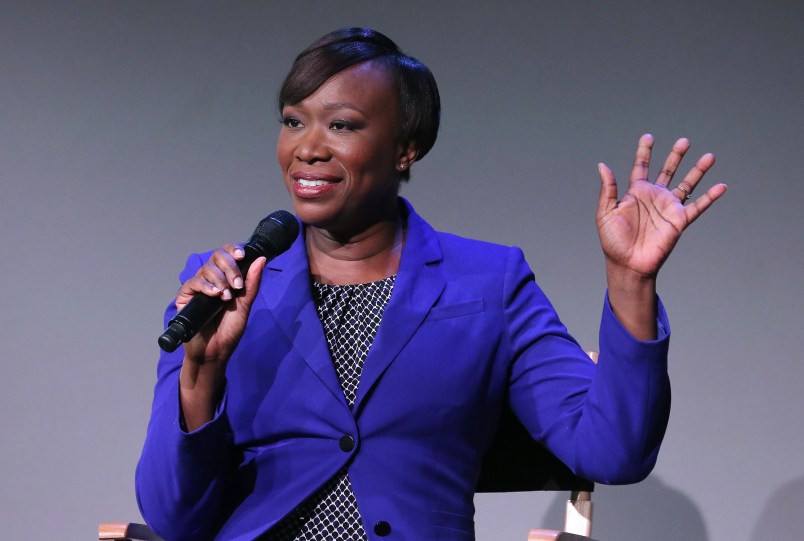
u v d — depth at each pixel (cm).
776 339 819
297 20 880
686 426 828
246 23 886
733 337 825
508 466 549
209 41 888
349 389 459
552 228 852
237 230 880
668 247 399
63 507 889
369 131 451
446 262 493
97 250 891
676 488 826
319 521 449
